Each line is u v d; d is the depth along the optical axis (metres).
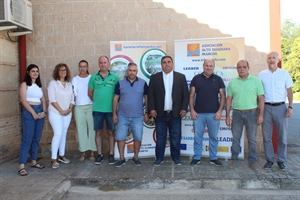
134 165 5.07
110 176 4.53
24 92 4.70
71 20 5.95
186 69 5.32
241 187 4.26
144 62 5.43
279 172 4.51
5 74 5.53
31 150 5.05
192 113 4.91
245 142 5.71
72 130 6.04
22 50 5.98
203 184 4.29
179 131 5.00
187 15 5.75
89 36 5.93
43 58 6.02
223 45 5.18
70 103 5.22
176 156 5.05
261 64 5.64
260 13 5.61
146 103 5.10
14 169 5.00
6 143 5.52
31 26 5.82
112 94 5.12
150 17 5.81
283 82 4.54
